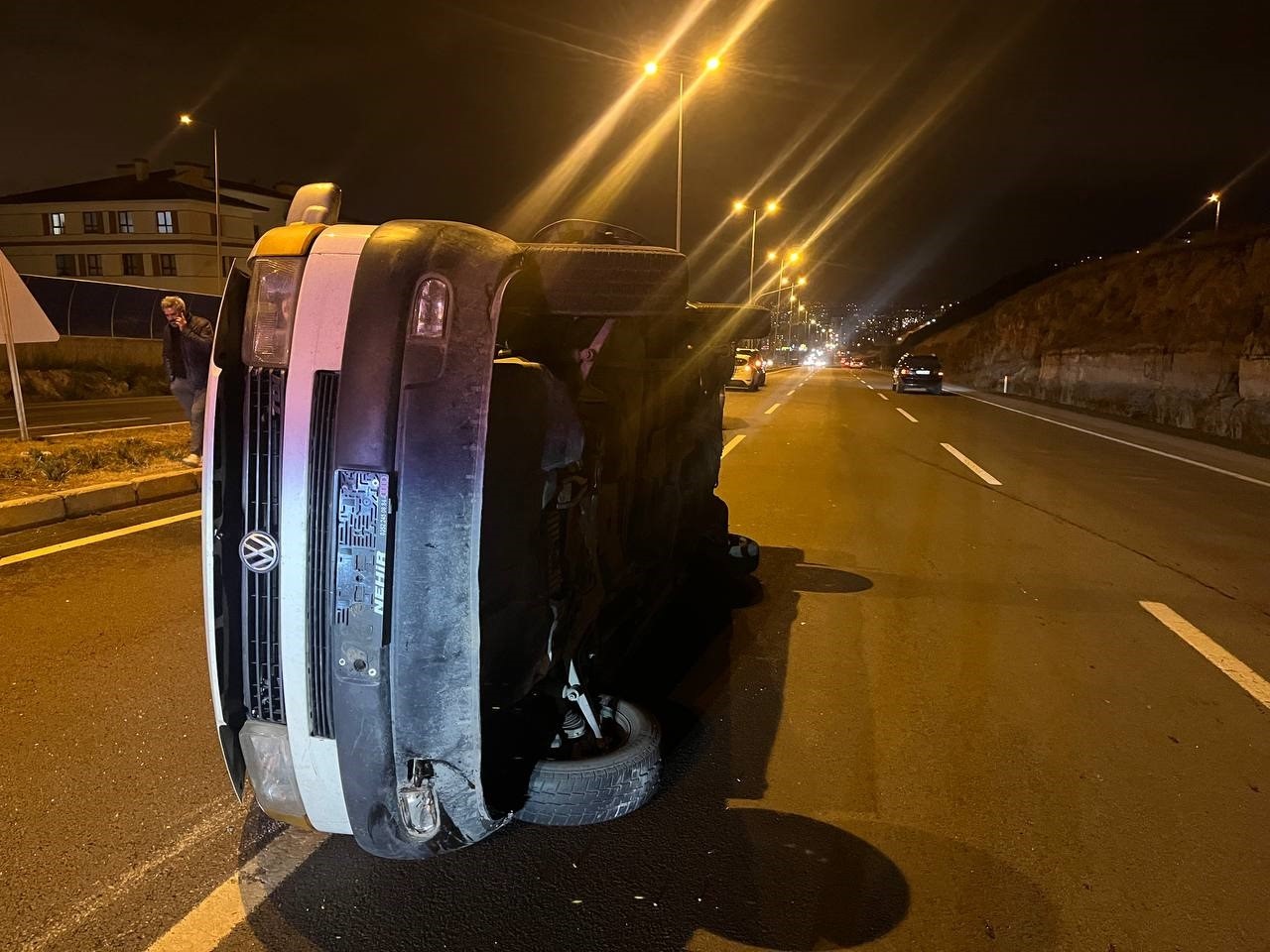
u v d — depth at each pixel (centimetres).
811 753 362
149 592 552
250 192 5603
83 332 2622
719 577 600
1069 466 1262
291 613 216
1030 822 311
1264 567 682
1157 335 2916
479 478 213
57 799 313
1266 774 349
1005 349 5034
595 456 305
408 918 252
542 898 262
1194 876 280
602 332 332
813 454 1354
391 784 222
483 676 249
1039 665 466
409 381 206
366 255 212
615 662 367
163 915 252
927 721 395
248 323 218
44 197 5222
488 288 217
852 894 267
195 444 835
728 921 254
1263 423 1620
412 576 209
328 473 210
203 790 322
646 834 299
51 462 909
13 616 504
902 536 777
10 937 242
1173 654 487
